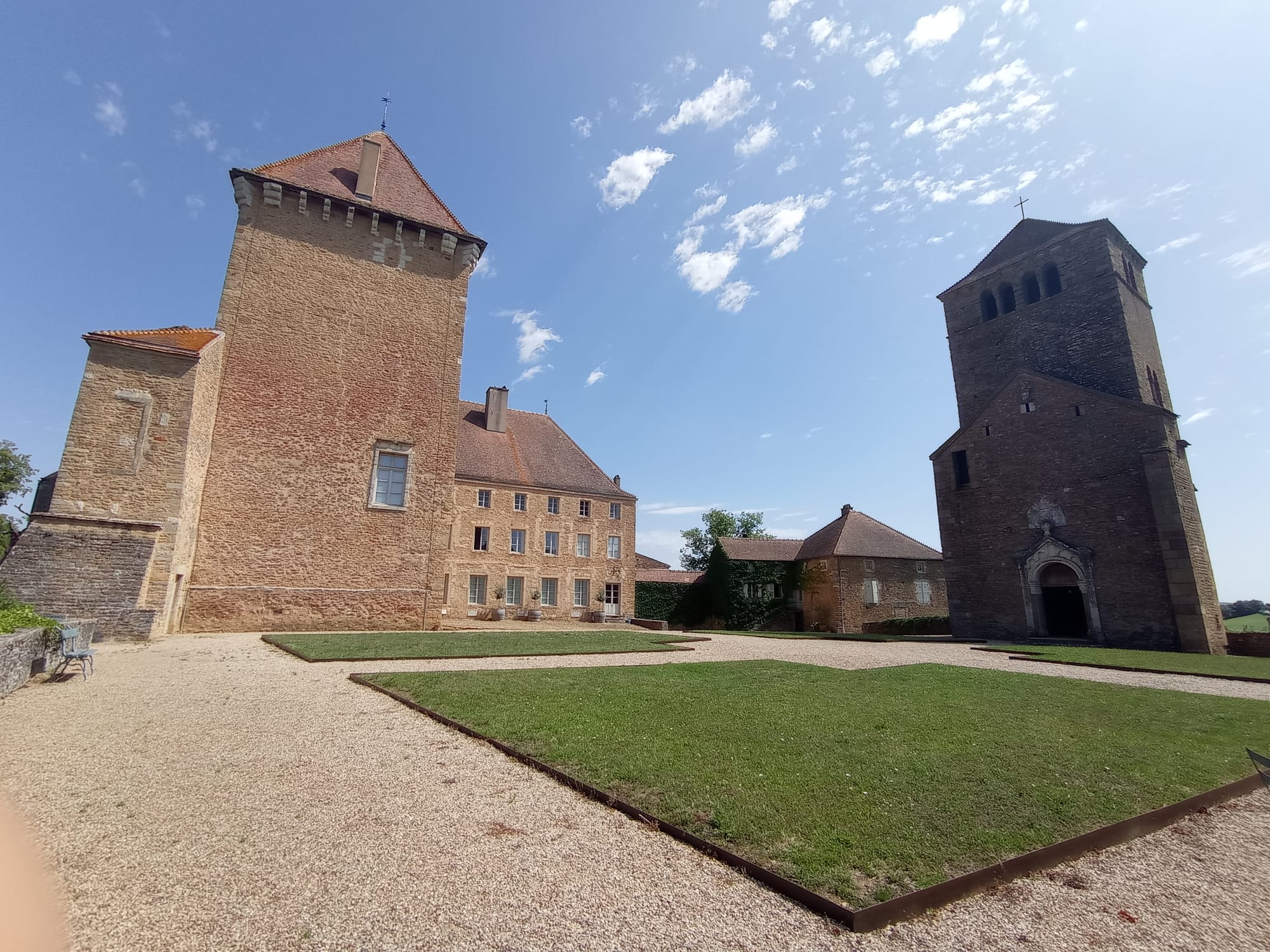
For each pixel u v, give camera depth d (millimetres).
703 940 2869
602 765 5125
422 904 3076
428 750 5711
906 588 38625
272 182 20016
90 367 14953
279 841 3732
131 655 11555
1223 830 4445
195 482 16859
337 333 20578
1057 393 22453
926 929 3057
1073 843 3939
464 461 35344
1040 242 25828
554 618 35781
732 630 34812
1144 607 19297
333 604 19172
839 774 5039
